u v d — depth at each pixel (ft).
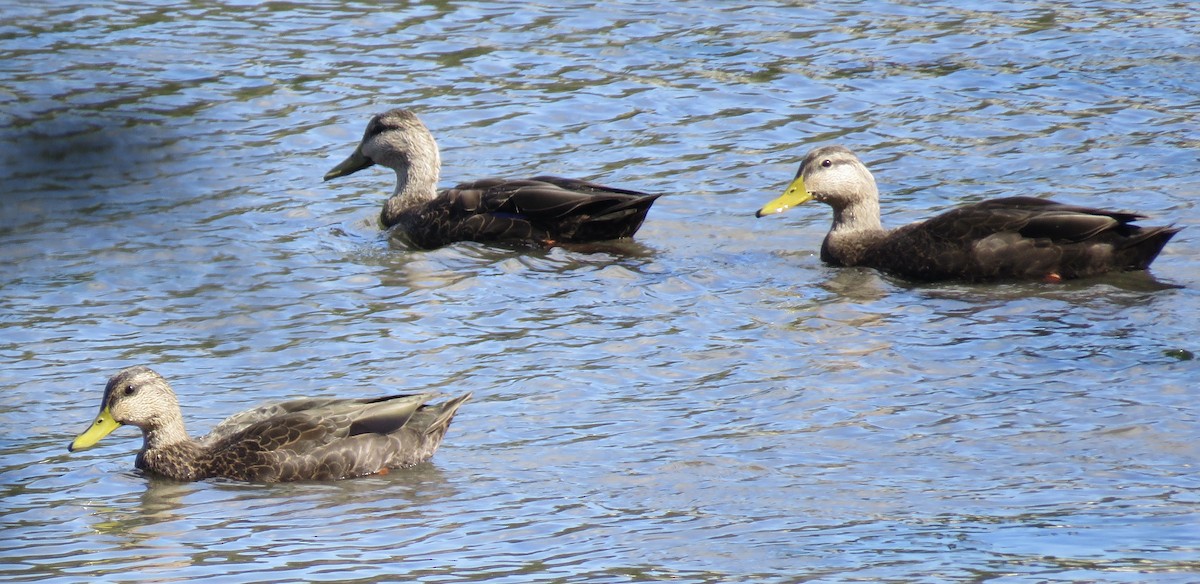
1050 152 74.38
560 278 60.29
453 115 81.41
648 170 74.08
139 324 55.62
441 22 95.66
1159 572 34.45
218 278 60.90
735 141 77.71
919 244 59.98
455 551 37.63
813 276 60.75
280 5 98.73
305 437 43.70
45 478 43.47
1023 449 42.78
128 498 42.14
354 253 64.59
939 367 49.67
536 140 78.18
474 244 65.00
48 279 60.44
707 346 52.49
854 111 81.41
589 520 39.27
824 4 98.84
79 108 80.94
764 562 36.11
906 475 41.39
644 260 62.64
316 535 39.09
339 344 53.47
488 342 53.42
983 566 35.22
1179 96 81.46
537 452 44.04
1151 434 43.42
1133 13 96.17
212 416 47.26
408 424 44.34
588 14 97.09
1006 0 99.40
